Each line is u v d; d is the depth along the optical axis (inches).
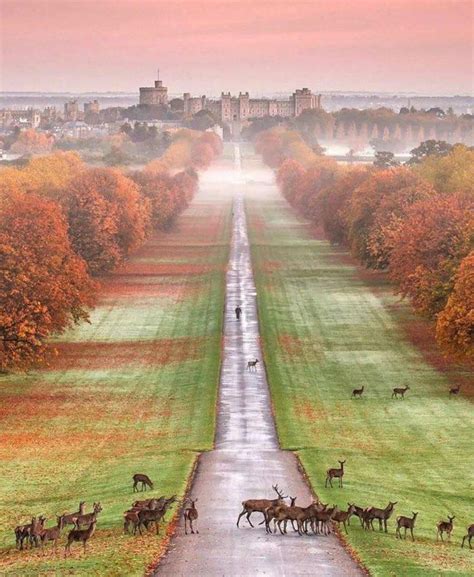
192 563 6451.8
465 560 6742.1
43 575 6264.8
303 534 7130.9
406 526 7244.1
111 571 6279.5
